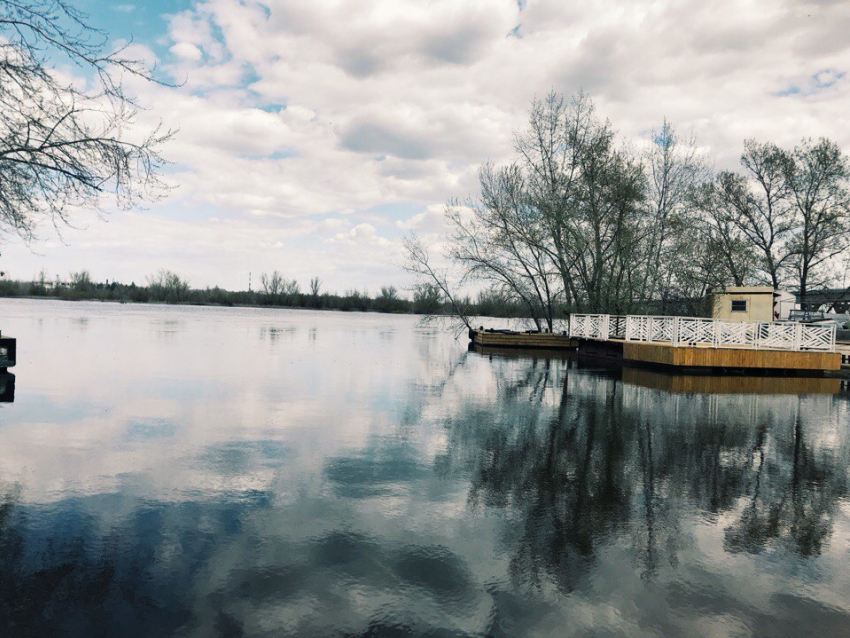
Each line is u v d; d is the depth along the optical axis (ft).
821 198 103.71
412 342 103.50
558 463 22.54
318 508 16.75
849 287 105.40
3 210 23.91
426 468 21.31
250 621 10.73
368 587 12.18
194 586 11.97
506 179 97.76
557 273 98.27
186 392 37.73
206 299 360.69
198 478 19.27
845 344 82.74
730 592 12.48
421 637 10.39
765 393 45.52
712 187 107.04
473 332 104.47
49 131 23.85
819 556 14.47
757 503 18.40
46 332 92.22
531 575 12.98
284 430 27.25
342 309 360.48
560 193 95.50
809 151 102.58
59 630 10.29
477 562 13.56
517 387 45.11
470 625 10.85
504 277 99.96
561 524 16.15
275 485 18.76
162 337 88.89
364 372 53.11
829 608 11.91
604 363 68.33
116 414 29.84
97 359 56.18
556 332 109.91
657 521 16.60
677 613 11.54
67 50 22.70
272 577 12.47
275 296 360.69
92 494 17.37
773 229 111.45
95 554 13.30
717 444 26.55
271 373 49.78
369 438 26.07
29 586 11.79
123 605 11.17
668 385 48.73
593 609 11.60
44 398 34.01
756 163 110.22
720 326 62.34
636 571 13.35
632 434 28.30
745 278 110.22
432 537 14.92
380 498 17.81
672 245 95.76
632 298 91.81
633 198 90.27
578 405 36.76
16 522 15.07
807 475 21.71
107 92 23.84
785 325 62.28
